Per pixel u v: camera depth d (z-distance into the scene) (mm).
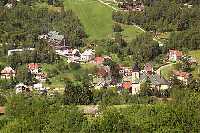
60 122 103000
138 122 104062
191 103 111938
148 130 103062
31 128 103438
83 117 106000
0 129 107875
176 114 105250
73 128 102312
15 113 117000
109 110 110562
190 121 104250
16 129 103625
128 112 109812
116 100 172125
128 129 103125
